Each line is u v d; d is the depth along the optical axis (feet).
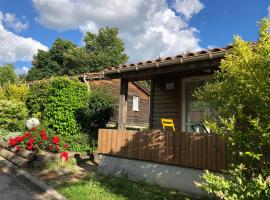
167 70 26.76
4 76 167.12
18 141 34.35
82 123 43.88
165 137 24.26
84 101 45.01
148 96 78.23
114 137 28.17
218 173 20.76
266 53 14.28
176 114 33.71
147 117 77.10
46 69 151.64
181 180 23.00
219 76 16.49
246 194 12.62
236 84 15.17
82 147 39.40
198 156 21.97
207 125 15.51
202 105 31.19
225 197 12.74
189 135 22.72
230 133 14.83
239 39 15.75
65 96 42.42
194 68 24.97
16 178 27.02
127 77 30.07
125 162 27.12
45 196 21.94
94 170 30.42
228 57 16.11
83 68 141.69
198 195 21.66
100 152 29.14
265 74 14.17
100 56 145.07
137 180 25.79
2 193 22.41
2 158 34.01
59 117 41.34
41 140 34.06
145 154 25.44
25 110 48.55
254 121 13.56
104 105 47.67
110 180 25.29
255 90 14.15
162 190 22.88
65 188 22.71
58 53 156.35
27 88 55.26
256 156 13.42
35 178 25.63
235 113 15.14
